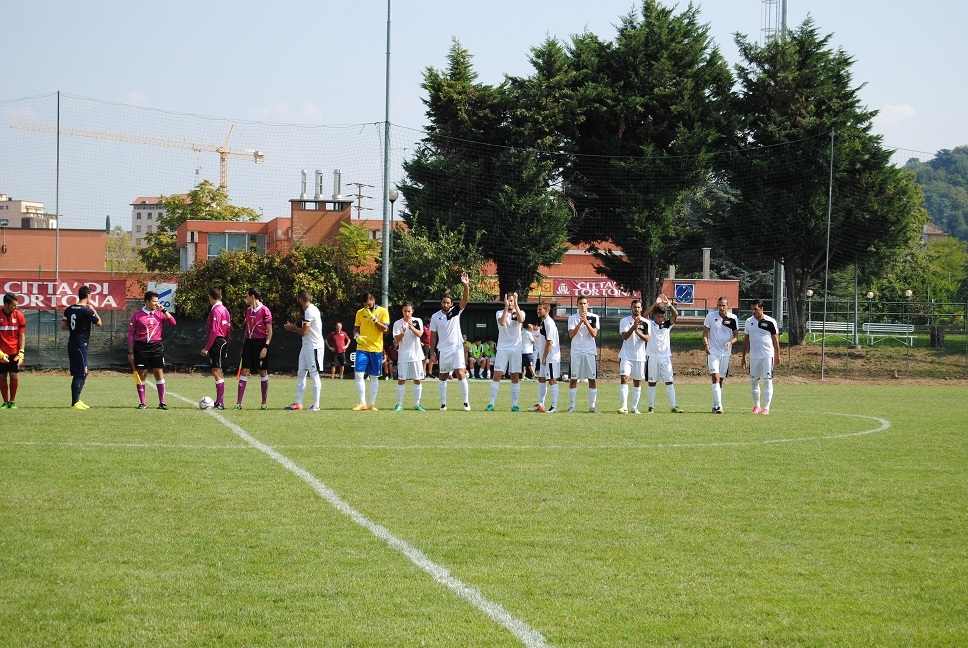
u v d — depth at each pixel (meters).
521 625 5.85
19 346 18.70
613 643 5.60
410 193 47.69
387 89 38.38
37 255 66.44
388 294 38.81
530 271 48.00
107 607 6.07
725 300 20.77
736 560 7.43
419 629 5.76
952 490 10.54
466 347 37.38
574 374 20.94
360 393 19.73
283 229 66.12
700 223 51.81
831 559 7.52
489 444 13.79
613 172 48.34
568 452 13.09
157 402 20.81
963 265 117.69
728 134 49.91
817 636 5.78
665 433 15.78
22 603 6.12
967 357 44.00
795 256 49.59
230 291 37.41
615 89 48.53
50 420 15.77
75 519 8.31
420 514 8.78
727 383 38.19
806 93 49.47
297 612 6.03
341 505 9.08
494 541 7.84
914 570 7.24
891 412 21.84
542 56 48.19
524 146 47.91
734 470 11.74
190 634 5.63
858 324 50.28
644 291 51.06
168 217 94.06
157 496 9.34
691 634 5.77
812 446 14.37
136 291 48.31
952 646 5.68
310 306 18.92
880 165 48.44
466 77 48.94
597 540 7.96
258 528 8.11
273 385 29.66
